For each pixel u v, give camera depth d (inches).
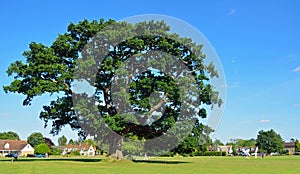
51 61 1223.5
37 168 887.7
